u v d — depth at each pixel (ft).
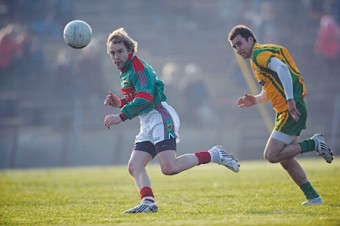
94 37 324.80
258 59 91.61
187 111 273.33
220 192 115.44
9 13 347.56
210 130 271.28
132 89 91.56
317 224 72.54
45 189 132.36
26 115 289.94
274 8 364.79
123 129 279.49
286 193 108.06
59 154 264.52
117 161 264.52
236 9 357.82
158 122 90.38
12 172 193.16
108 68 316.60
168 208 94.73
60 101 289.74
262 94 101.30
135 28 352.69
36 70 308.60
